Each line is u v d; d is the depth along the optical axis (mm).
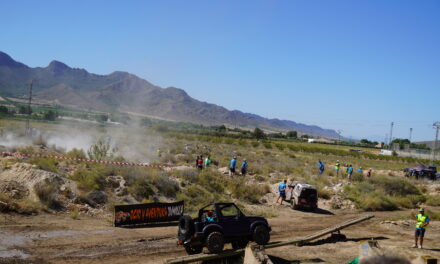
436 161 81688
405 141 169875
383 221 19297
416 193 31062
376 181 32500
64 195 16688
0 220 13078
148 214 15875
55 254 10641
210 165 36188
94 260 10547
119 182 19703
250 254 9859
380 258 3133
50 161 21109
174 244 13055
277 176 33938
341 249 13242
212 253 11328
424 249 13359
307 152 83875
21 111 136250
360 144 180375
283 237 15258
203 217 12242
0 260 9586
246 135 141125
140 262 10820
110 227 14555
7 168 17938
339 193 27484
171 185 21156
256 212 20500
